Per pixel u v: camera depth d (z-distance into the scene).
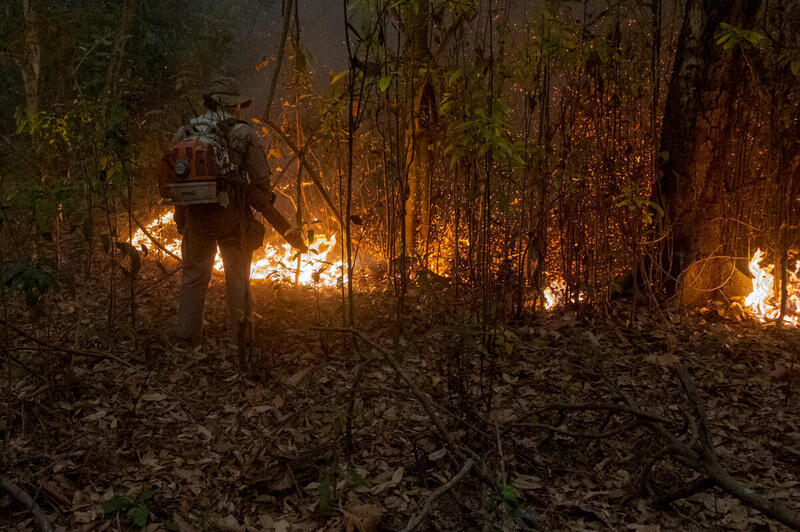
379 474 3.01
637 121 5.14
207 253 4.22
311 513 2.75
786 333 4.69
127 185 4.15
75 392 3.59
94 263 5.85
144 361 4.02
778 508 2.21
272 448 3.20
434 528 2.64
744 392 3.84
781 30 4.30
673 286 5.26
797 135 4.77
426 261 5.13
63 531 2.54
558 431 3.01
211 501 2.81
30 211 4.07
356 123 3.73
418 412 3.52
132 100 4.08
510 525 2.60
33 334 3.99
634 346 4.50
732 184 5.19
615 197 4.68
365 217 5.63
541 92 4.52
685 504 2.83
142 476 2.95
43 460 2.97
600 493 2.89
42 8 5.63
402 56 4.15
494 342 3.72
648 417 2.83
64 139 4.20
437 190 5.54
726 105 5.04
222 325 4.72
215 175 4.00
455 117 4.25
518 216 5.15
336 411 2.97
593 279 4.93
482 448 3.12
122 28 4.45
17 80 8.40
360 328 4.56
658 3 4.68
